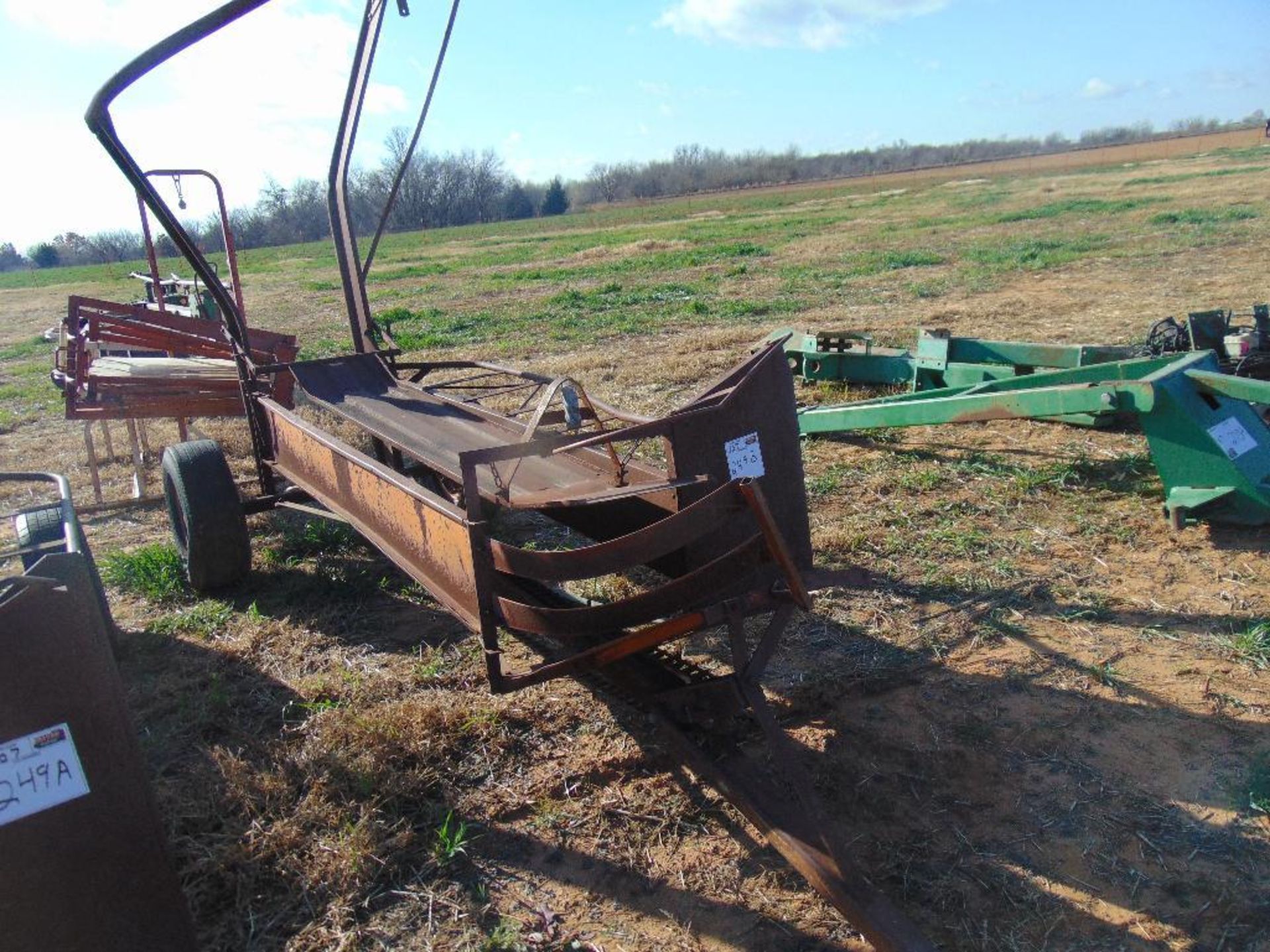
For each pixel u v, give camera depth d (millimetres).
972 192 45562
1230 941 2760
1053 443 7059
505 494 3752
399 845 3291
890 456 7043
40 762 2293
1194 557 5078
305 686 4402
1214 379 5117
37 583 2254
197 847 3312
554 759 3764
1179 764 3500
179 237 5363
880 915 2537
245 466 8156
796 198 63281
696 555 3561
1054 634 4449
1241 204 25094
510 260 32844
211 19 4195
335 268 37781
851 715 3926
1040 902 2932
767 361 3613
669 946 2855
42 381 14180
